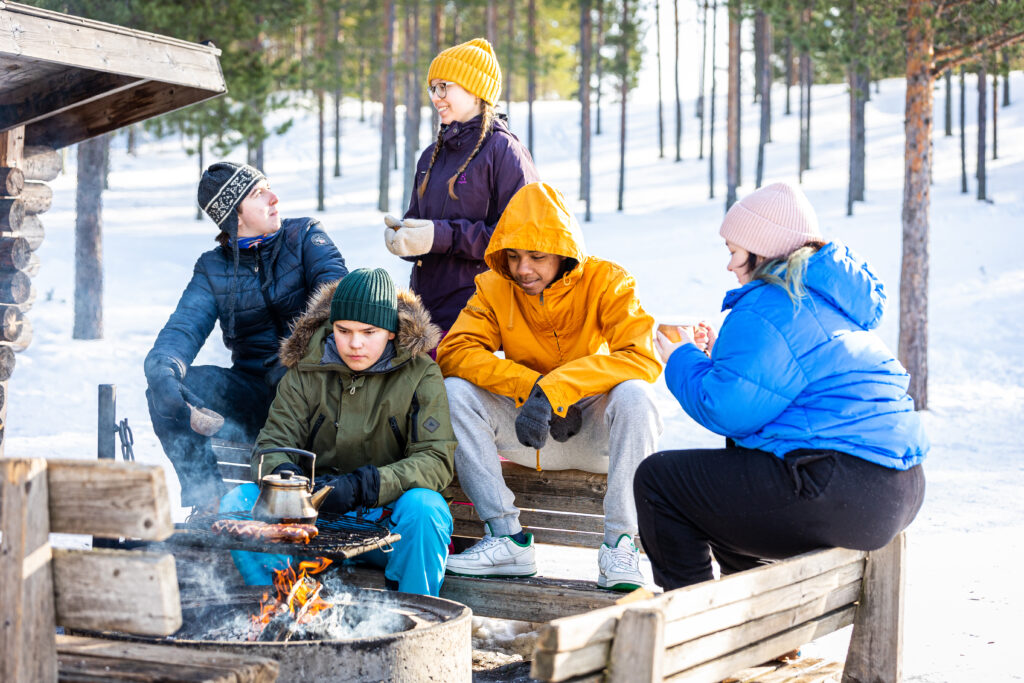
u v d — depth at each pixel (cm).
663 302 2036
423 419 376
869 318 323
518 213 378
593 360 378
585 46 3447
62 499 210
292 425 386
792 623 293
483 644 432
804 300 312
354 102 6462
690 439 1024
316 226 479
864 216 2778
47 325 1706
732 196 2839
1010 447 1005
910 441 313
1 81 519
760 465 309
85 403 1122
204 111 1852
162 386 404
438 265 472
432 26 3625
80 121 623
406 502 356
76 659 234
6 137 630
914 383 1252
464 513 439
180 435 430
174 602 206
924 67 1277
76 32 457
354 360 371
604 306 397
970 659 399
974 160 3562
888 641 325
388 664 287
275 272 466
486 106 473
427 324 381
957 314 1823
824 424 308
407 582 359
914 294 1259
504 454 420
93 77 510
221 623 324
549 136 4925
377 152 5097
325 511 347
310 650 278
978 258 2212
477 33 4594
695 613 245
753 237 326
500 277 414
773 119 4856
